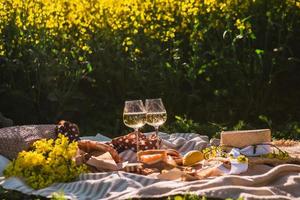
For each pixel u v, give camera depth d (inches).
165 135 342.3
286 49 488.4
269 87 465.7
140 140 289.3
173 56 466.3
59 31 474.3
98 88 483.5
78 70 461.4
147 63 474.9
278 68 478.0
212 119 466.6
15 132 286.2
